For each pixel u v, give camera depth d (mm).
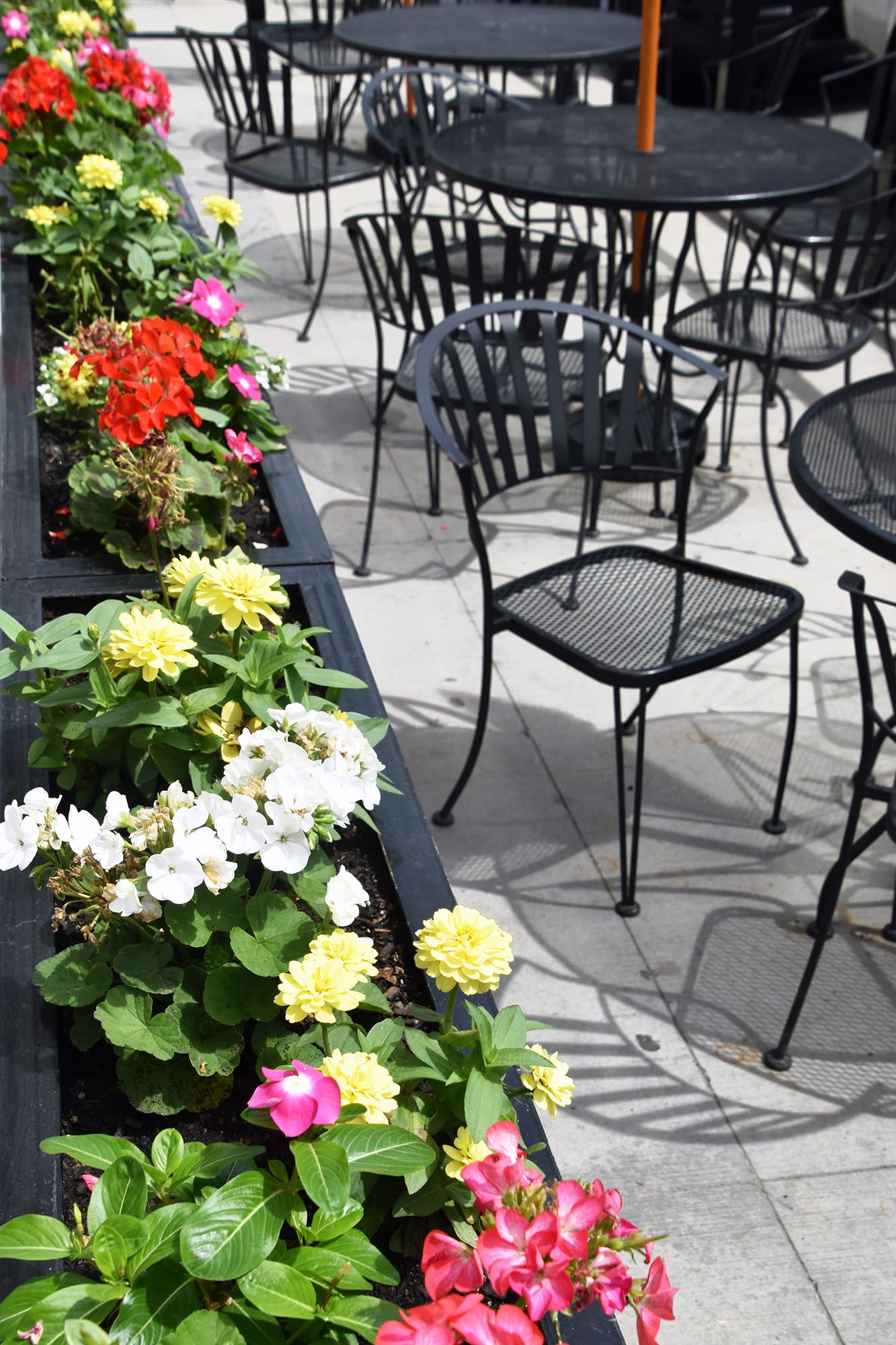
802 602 2314
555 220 5000
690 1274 1748
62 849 1276
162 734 1417
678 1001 2197
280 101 7746
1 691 1516
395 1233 1108
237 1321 924
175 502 1892
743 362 4574
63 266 2980
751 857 2523
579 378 3240
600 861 2506
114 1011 1206
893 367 4086
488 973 1091
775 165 3246
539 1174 961
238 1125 1218
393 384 3400
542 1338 816
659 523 3721
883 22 5977
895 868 2498
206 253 3137
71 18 4297
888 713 2930
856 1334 1679
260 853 1169
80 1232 967
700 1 6453
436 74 4293
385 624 3232
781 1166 1911
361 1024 1292
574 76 5508
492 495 2486
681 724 2910
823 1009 2186
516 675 3064
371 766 1278
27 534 2025
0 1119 1121
